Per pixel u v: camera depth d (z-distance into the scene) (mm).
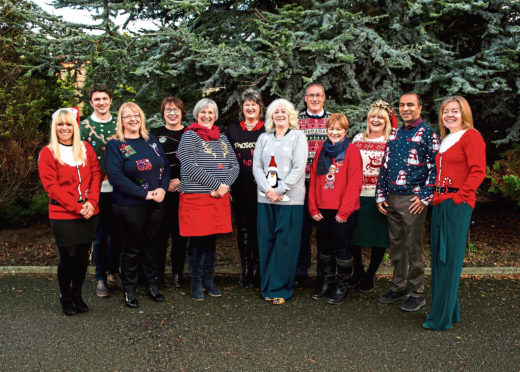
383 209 3748
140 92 4996
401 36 5102
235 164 3943
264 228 3883
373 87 5008
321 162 3764
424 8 4793
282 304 3783
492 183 5285
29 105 5250
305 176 4152
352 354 2877
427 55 4746
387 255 5102
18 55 5293
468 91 4430
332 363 2756
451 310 3227
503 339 3098
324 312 3609
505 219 6543
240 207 4184
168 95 5309
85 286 4184
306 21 5012
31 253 5156
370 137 3945
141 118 3627
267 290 3902
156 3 5594
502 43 4758
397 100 4879
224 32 5758
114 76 4902
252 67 4711
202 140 3795
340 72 4855
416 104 3555
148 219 3691
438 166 3340
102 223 3916
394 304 3807
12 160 5336
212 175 3752
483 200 6895
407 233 3607
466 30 5289
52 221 3295
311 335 3162
